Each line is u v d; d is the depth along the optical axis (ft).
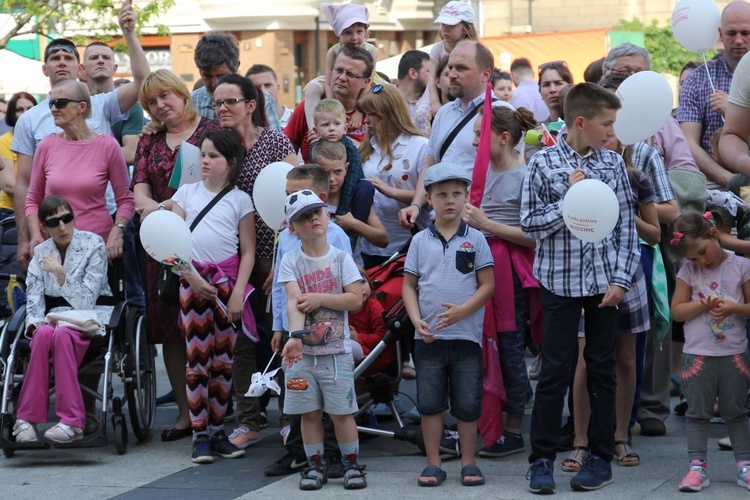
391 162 28.86
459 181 23.25
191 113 28.25
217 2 97.86
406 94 40.09
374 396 25.96
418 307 23.58
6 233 31.01
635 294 24.07
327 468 23.90
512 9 110.83
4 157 37.93
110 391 26.81
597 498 21.71
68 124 28.68
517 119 25.55
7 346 26.63
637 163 24.61
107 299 27.91
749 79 23.98
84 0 88.79
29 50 95.96
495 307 24.86
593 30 84.07
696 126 30.19
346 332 23.44
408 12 111.55
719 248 22.62
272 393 29.25
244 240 26.71
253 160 27.32
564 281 22.06
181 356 28.02
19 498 23.11
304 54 101.50
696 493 21.84
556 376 22.22
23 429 25.82
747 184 26.96
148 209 27.32
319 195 24.47
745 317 22.24
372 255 29.09
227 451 26.16
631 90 23.27
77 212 28.58
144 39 101.50
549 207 22.17
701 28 29.48
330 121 26.71
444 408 23.40
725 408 22.26
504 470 24.14
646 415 26.91
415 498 22.17
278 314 24.12
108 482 24.21
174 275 25.94
